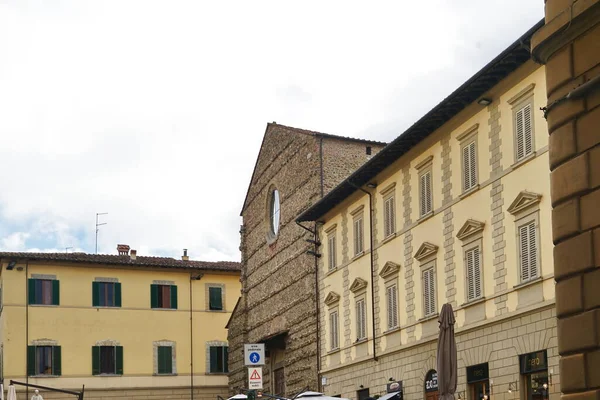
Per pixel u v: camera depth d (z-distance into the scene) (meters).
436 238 39.47
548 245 31.58
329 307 50.81
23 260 67.50
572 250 15.55
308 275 53.41
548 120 16.47
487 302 35.16
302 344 53.69
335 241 50.75
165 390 70.31
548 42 16.34
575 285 15.43
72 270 69.12
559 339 15.70
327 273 51.38
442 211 39.06
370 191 46.41
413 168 41.91
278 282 58.62
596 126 15.34
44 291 67.94
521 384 32.72
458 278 37.44
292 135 56.88
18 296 67.06
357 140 53.66
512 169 33.94
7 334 66.12
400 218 43.06
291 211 56.56
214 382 72.12
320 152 52.66
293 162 56.53
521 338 32.84
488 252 35.31
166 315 71.75
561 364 15.60
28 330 66.75
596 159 15.27
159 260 73.88
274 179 60.03
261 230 62.56
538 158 32.44
